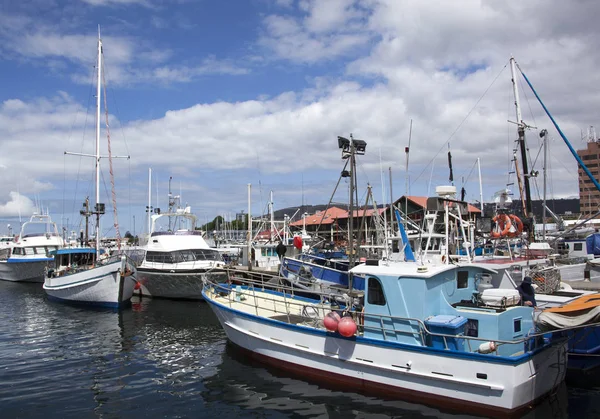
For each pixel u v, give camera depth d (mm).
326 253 28297
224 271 25031
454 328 10078
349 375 11594
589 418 9984
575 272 21156
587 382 12219
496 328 10086
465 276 12203
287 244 33719
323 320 12062
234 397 11523
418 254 13164
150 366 14188
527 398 9820
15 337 18375
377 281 11461
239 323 14367
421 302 10719
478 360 9742
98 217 28906
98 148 29656
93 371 13797
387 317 11164
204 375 13188
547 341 10875
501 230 18031
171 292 26922
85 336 18359
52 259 35781
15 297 30406
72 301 26281
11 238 48781
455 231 16844
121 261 24172
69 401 11445
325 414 10391
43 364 14555
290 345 12711
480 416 9828
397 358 10773
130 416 10539
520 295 11430
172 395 11773
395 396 10883
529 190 24547
